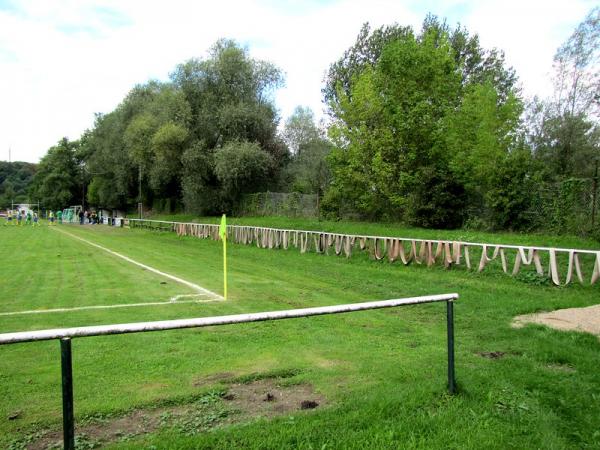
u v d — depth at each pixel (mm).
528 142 20375
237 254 18328
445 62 20391
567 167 19312
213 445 3258
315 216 27375
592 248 12445
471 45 31516
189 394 4227
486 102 18297
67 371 2918
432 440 3408
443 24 31672
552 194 15641
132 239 26875
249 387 4480
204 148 35344
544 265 11617
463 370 4824
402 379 4617
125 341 5898
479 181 17844
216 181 36688
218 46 36438
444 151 19797
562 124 19469
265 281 11227
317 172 29453
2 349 5582
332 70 34125
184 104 35375
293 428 3484
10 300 8641
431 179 19250
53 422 3699
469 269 12047
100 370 4859
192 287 10219
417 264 13500
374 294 9586
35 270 12938
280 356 5379
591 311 7586
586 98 19062
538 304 8172
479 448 3334
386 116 20906
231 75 35531
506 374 4711
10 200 106625
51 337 2822
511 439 3484
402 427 3578
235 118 33906
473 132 18656
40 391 4328
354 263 14680
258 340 6047
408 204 20188
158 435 3428
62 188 73500
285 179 36406
